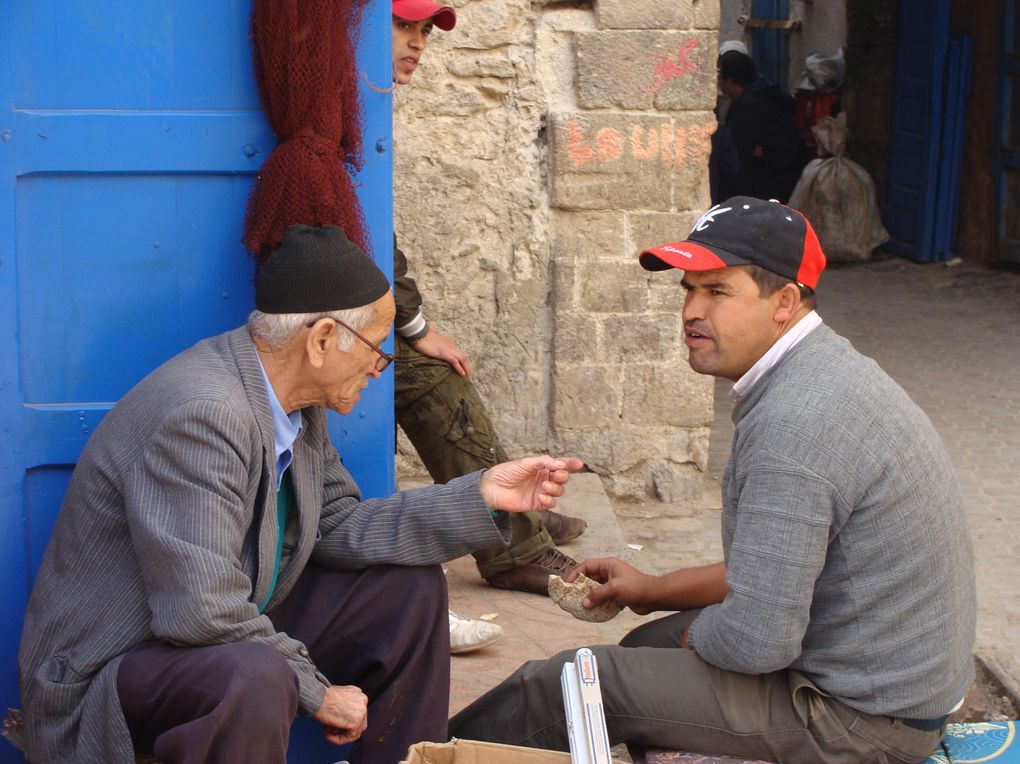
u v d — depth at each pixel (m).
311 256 2.61
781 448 2.41
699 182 5.35
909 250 11.72
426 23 4.27
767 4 16.50
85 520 2.59
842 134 11.91
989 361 8.39
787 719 2.55
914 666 2.48
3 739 2.97
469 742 2.48
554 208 5.36
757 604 2.42
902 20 11.65
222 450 2.49
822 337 2.58
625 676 2.62
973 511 5.70
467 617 4.26
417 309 4.23
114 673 2.51
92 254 2.98
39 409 2.99
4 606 3.03
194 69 2.95
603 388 5.51
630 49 5.19
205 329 3.08
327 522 2.95
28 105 2.88
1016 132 10.87
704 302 2.59
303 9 2.86
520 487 2.88
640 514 5.51
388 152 3.15
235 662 2.41
